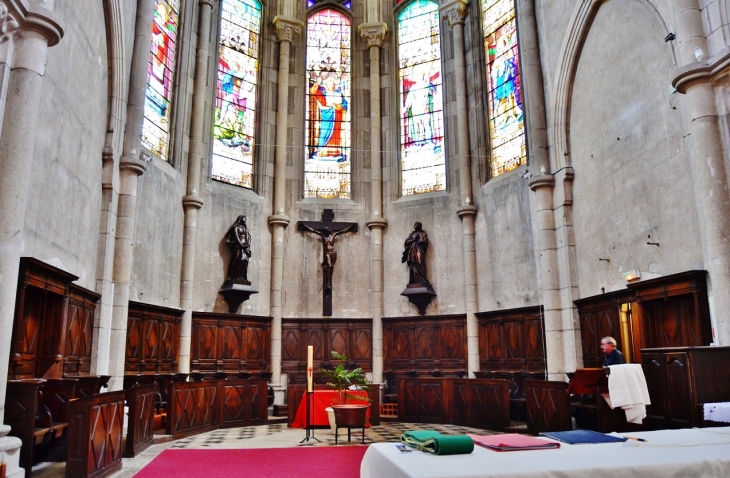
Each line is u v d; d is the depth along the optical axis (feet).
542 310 51.85
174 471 28.14
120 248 45.34
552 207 51.13
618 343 41.70
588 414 40.45
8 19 26.86
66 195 36.99
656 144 38.04
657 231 37.83
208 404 44.14
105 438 26.61
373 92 68.13
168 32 57.00
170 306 53.06
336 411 37.52
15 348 30.42
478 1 64.85
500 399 43.88
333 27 71.26
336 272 64.28
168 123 56.59
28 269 30.63
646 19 39.14
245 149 64.59
